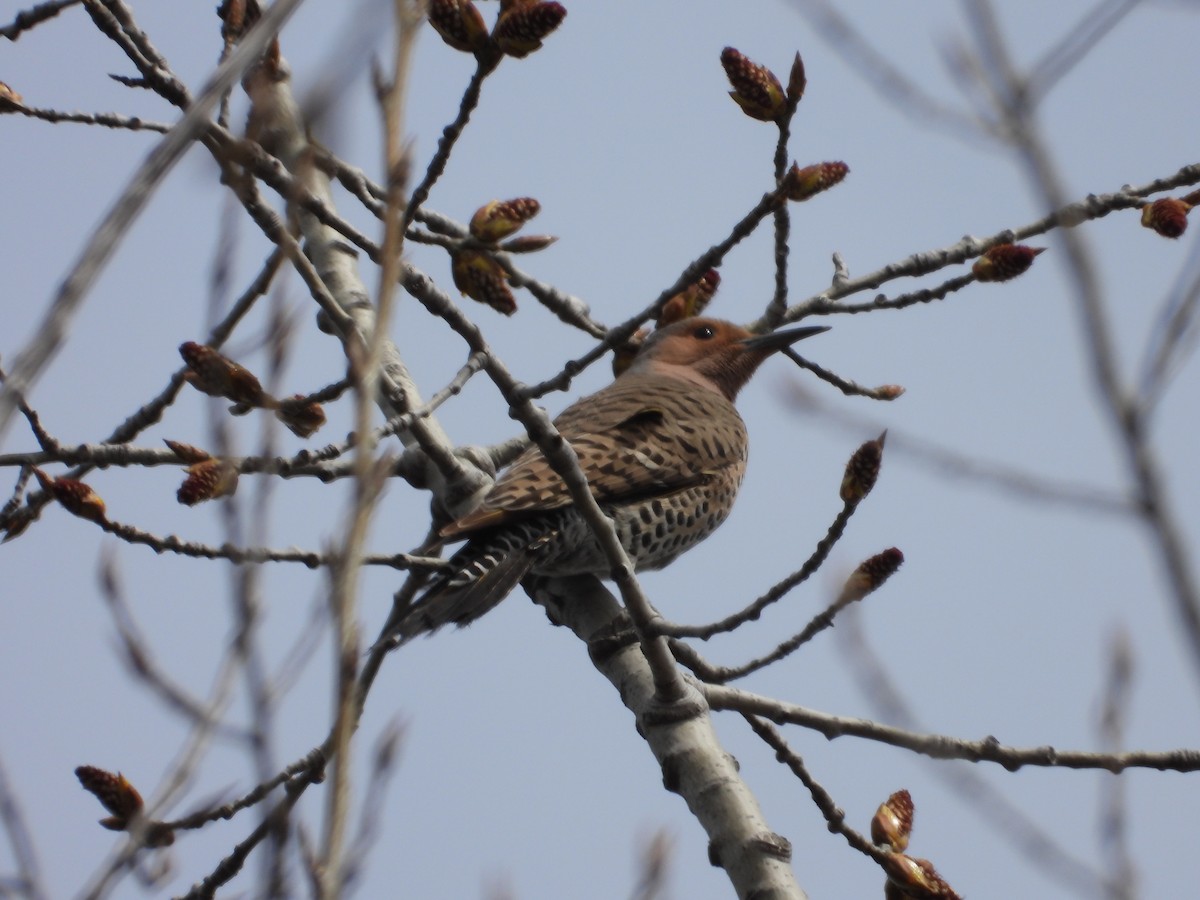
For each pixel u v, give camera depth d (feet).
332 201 34.81
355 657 16.22
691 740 32.94
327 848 15.90
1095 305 20.24
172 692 23.89
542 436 30.71
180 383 38.32
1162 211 37.37
